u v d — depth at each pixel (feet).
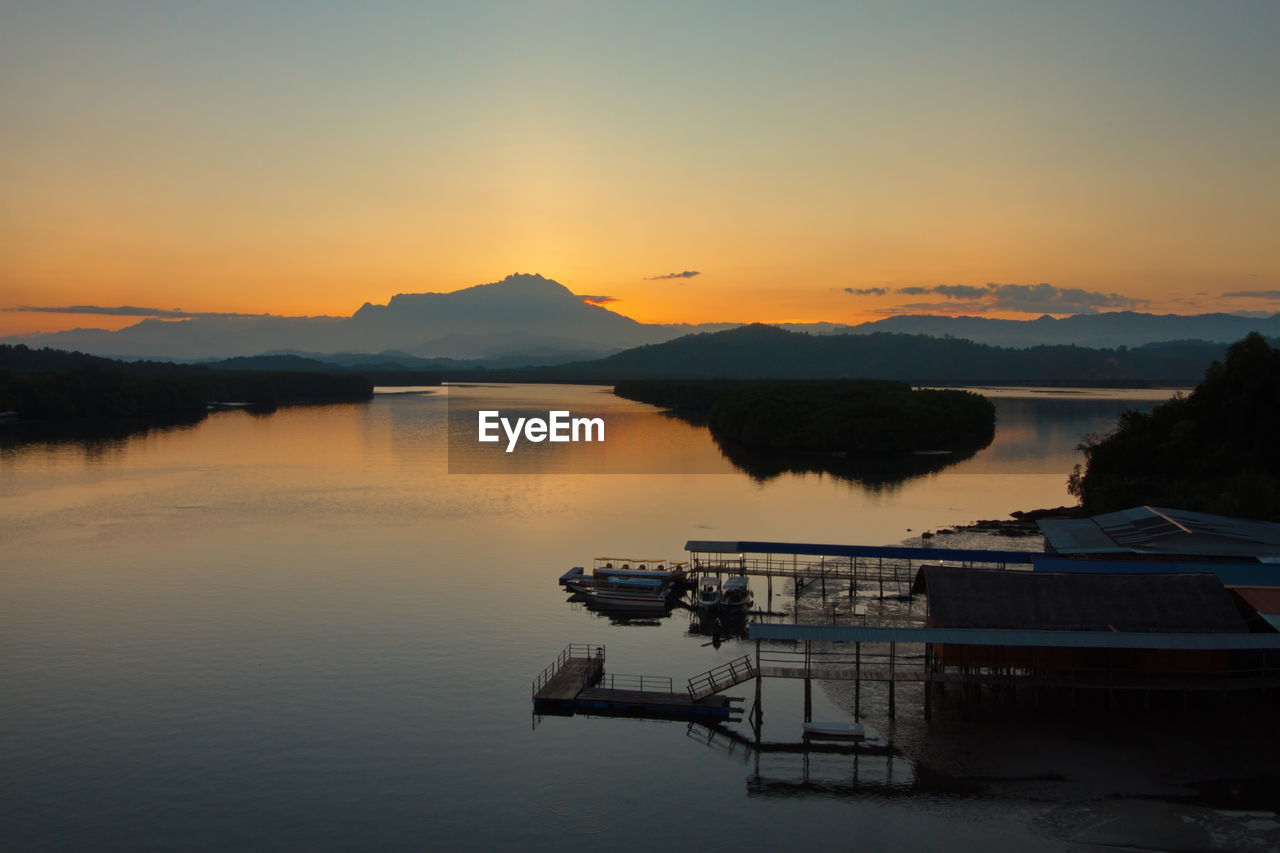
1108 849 161.17
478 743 206.18
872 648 262.47
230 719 216.54
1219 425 432.25
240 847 166.30
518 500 492.95
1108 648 200.54
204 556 362.12
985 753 194.39
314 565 350.23
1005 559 283.79
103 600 303.27
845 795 181.98
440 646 265.54
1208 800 174.60
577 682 231.71
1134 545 272.92
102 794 183.52
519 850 166.09
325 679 240.32
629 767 195.42
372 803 181.16
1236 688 198.39
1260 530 286.66
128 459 636.07
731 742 204.85
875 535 402.31
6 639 266.16
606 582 307.78
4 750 200.75
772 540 395.34
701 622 289.12
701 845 167.22
